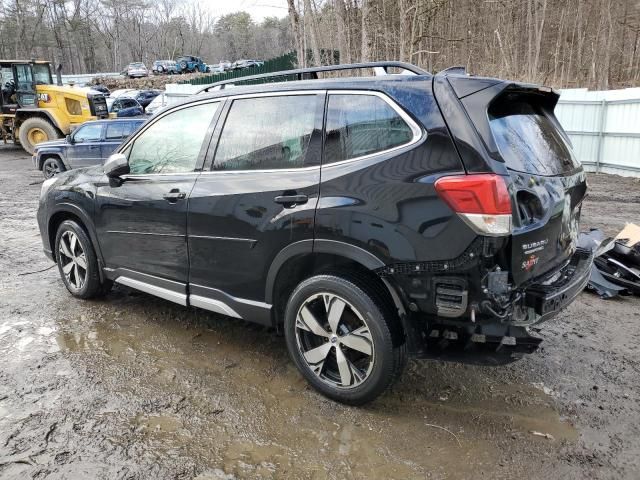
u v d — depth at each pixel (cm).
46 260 587
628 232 504
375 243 263
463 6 2478
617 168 1203
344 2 1441
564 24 3183
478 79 262
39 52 6594
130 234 387
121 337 381
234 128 334
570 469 242
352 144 282
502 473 239
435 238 247
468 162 243
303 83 311
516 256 246
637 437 265
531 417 283
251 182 313
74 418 278
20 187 1207
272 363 344
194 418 281
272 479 235
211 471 240
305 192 288
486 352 269
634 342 377
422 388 313
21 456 247
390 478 236
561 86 2759
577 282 287
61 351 356
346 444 260
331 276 283
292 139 306
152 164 379
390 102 271
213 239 331
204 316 422
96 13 7375
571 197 302
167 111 375
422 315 264
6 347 361
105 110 1803
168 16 7975
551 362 346
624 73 3272
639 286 460
